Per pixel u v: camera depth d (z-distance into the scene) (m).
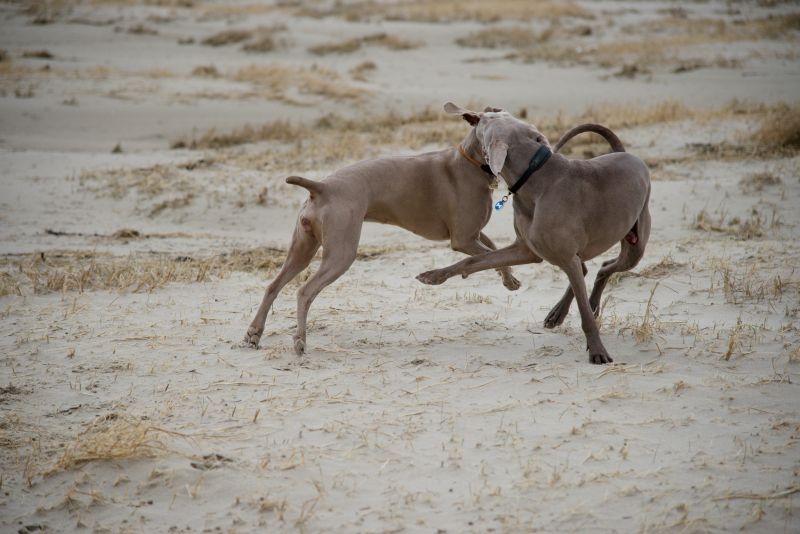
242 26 45.38
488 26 45.84
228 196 19.64
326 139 25.69
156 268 13.73
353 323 11.09
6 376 9.31
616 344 9.90
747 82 33.06
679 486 6.72
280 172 21.59
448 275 9.95
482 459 7.27
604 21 47.22
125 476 7.19
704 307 11.07
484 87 33.84
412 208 10.80
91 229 17.84
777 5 50.00
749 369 8.90
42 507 6.82
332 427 7.88
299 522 6.48
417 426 7.89
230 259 14.87
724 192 18.50
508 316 11.33
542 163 9.41
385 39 42.22
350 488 6.93
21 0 48.62
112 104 29.38
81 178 21.14
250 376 9.22
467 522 6.41
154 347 10.19
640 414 7.95
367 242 17.14
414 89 33.22
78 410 8.45
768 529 6.16
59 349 10.14
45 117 27.88
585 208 9.34
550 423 7.85
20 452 7.62
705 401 8.14
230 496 6.90
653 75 35.12
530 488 6.80
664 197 18.53
